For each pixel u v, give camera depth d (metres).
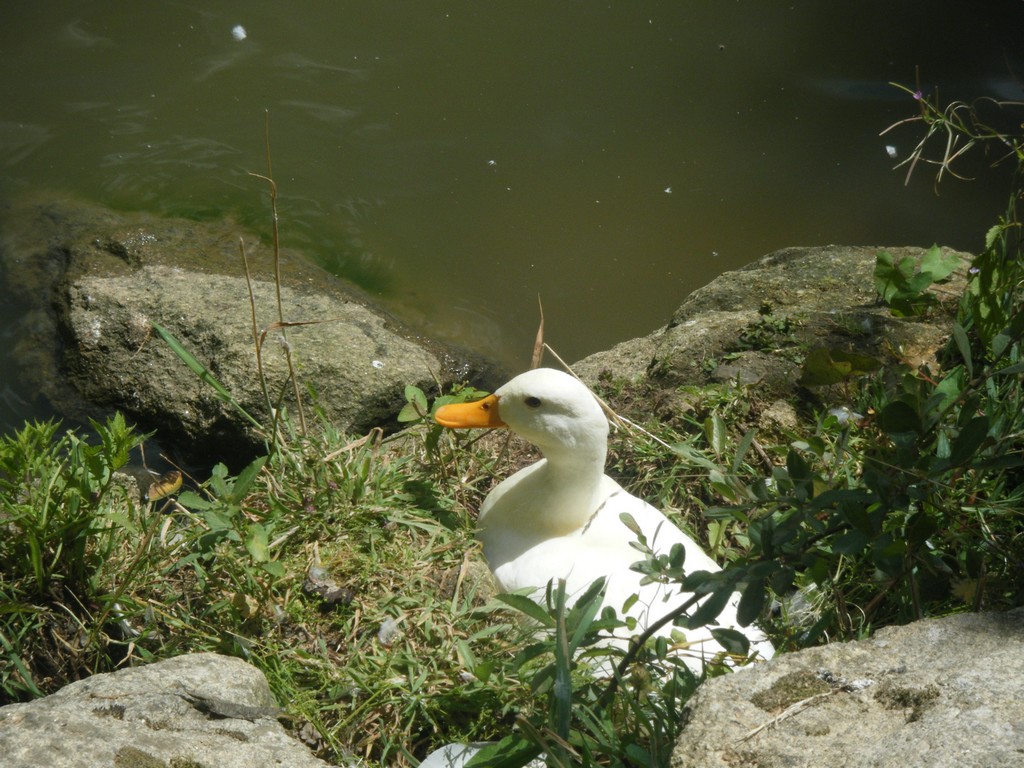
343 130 6.71
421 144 6.62
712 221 6.15
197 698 2.36
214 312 5.04
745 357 4.25
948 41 7.28
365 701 2.77
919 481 2.31
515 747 2.18
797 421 3.95
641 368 4.49
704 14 7.76
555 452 3.22
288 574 3.15
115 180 6.19
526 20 7.71
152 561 3.13
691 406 4.03
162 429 4.79
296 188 6.23
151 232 5.73
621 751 2.13
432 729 2.79
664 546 3.22
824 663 1.99
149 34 7.44
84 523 2.97
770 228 6.09
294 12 7.72
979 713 1.78
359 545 3.32
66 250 5.64
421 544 3.41
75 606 3.05
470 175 6.44
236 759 2.18
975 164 6.41
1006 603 2.64
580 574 3.07
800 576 3.17
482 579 3.26
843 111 6.91
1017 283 3.72
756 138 6.71
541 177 6.43
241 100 6.91
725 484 2.68
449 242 5.98
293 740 2.32
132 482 3.97
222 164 6.37
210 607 3.01
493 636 3.00
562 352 5.43
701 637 2.86
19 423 4.89
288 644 2.99
